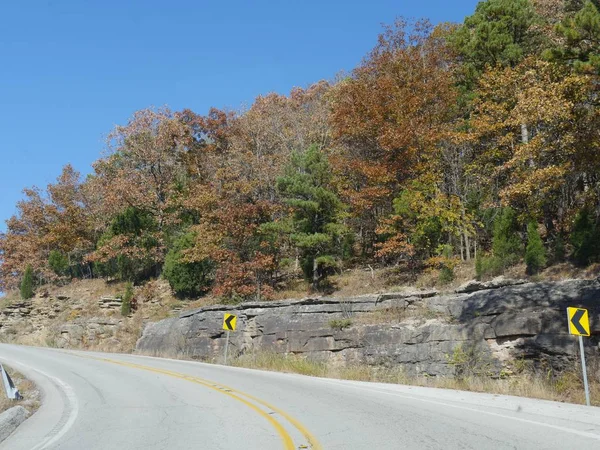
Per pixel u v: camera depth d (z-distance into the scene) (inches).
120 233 1720.0
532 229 912.9
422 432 366.3
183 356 1162.0
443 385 649.6
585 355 659.4
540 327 711.7
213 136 1979.6
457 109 1272.1
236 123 1943.9
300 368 831.1
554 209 1048.8
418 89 1246.9
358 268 1321.4
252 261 1288.1
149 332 1355.8
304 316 1009.5
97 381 733.3
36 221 2049.7
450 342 797.2
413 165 1198.9
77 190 2075.5
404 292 950.4
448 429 373.4
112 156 1894.7
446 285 1014.4
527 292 770.8
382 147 1217.4
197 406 515.8
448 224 1131.9
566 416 413.4
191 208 1636.3
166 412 491.8
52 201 2075.5
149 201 1736.0
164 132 1785.2
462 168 1178.6
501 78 1072.2
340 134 1309.1
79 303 1720.0
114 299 1614.2
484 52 1239.5
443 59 1315.2
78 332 1558.8
